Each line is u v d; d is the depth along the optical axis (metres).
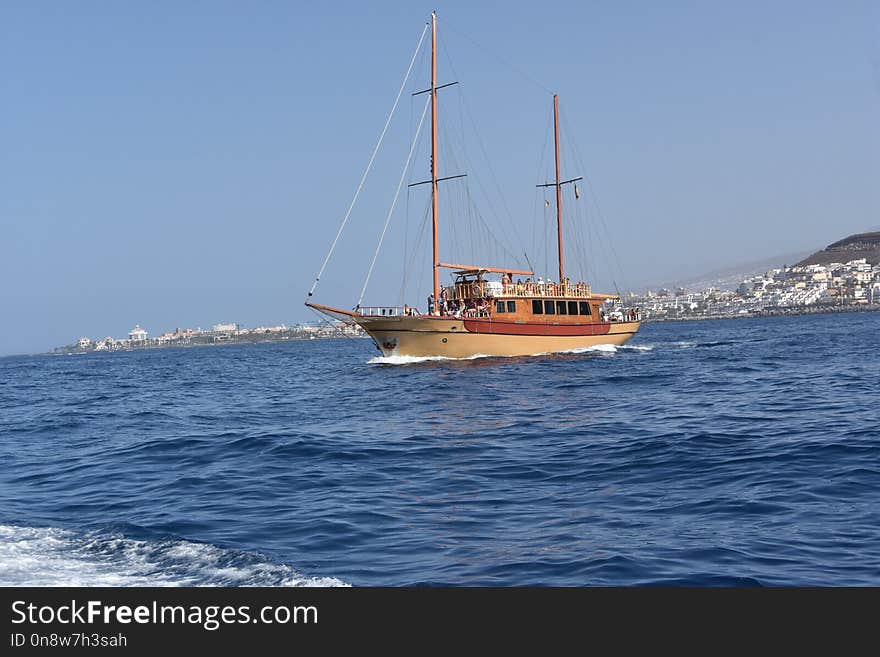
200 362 125.06
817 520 12.95
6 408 46.16
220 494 17.19
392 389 42.31
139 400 46.78
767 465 17.67
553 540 12.37
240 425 30.73
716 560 11.06
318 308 53.91
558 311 60.50
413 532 13.23
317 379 55.91
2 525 14.64
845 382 36.25
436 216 59.75
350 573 11.10
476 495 16.08
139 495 17.55
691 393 34.62
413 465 19.88
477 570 11.04
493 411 30.66
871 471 16.41
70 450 25.89
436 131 60.00
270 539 13.06
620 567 10.88
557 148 77.31
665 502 14.76
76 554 12.12
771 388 35.31
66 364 170.38
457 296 57.94
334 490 17.12
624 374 44.78
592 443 21.94
